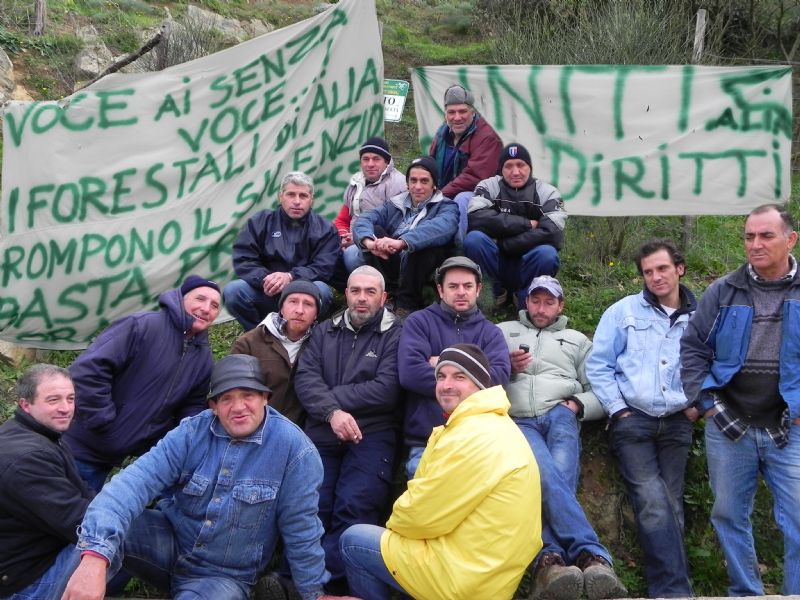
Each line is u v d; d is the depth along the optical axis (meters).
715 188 6.62
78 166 5.99
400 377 4.66
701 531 4.96
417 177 5.67
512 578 3.62
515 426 3.79
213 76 6.32
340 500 4.52
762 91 6.56
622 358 4.88
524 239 5.56
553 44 8.66
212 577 3.87
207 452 3.88
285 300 4.89
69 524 3.73
